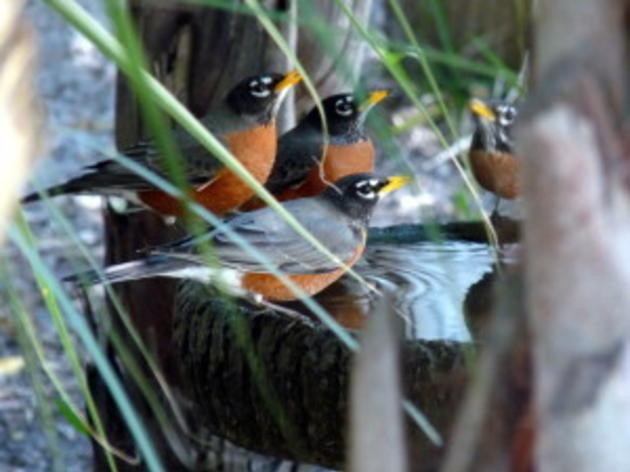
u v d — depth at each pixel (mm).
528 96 2586
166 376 8336
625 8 2375
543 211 2373
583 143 2342
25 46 2221
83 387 3908
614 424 2387
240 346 5773
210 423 6254
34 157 2244
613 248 2365
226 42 8320
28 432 11336
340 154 8859
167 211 8242
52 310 3812
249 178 3262
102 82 18234
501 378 2578
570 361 2393
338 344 5379
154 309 8398
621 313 2373
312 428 5543
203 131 3119
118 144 8750
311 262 6898
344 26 8070
